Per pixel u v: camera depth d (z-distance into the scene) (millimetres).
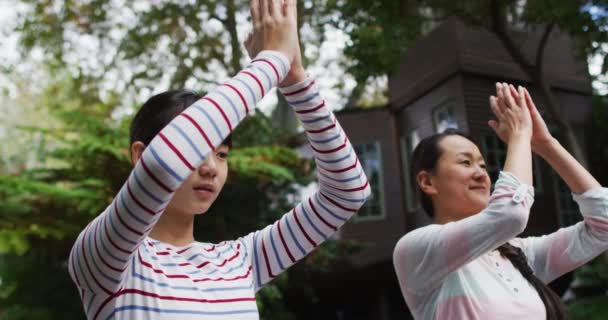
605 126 10500
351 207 1336
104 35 9695
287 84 1220
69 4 9539
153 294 1089
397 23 7219
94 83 9836
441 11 8250
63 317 6613
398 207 11094
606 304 6840
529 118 1763
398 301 11320
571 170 1904
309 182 7871
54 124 12664
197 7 9328
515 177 1606
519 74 9883
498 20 7762
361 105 14102
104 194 6539
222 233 6883
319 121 1254
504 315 1631
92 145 6008
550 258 1963
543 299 1739
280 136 8344
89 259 1013
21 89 11328
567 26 6766
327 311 11383
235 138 7789
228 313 1145
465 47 9633
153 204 927
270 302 7441
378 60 6844
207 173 1209
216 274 1197
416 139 10883
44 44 9742
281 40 1140
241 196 7199
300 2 7996
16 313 6523
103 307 1066
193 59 9711
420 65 10594
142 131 1246
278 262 1368
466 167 1949
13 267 6898
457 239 1590
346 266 10430
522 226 1559
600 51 6988
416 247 1711
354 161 1310
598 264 7660
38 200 6758
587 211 1889
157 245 1189
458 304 1669
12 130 13547
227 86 1000
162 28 9664
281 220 1419
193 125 933
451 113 9820
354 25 7203
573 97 10586
